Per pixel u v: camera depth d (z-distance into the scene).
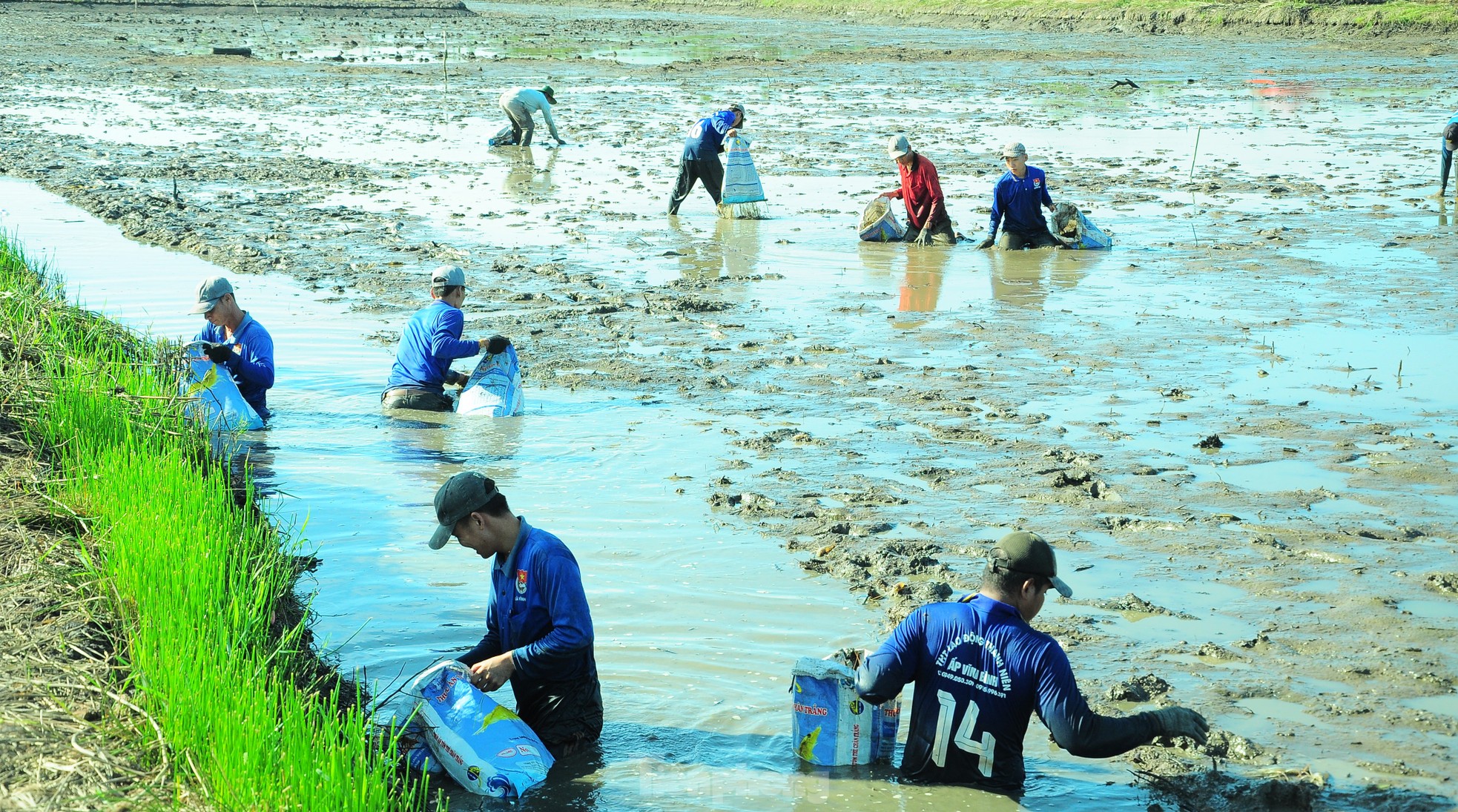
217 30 168.00
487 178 61.25
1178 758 14.09
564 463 23.89
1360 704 15.10
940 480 22.80
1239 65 127.44
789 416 26.73
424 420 26.69
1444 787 13.39
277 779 12.39
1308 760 13.97
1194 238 45.97
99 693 14.17
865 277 40.69
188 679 13.55
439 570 19.28
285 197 54.22
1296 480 22.58
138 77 109.12
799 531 20.59
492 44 158.00
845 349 32.09
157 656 14.33
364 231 47.59
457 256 43.28
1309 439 24.75
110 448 21.00
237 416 25.52
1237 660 16.23
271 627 16.44
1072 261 42.81
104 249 43.38
